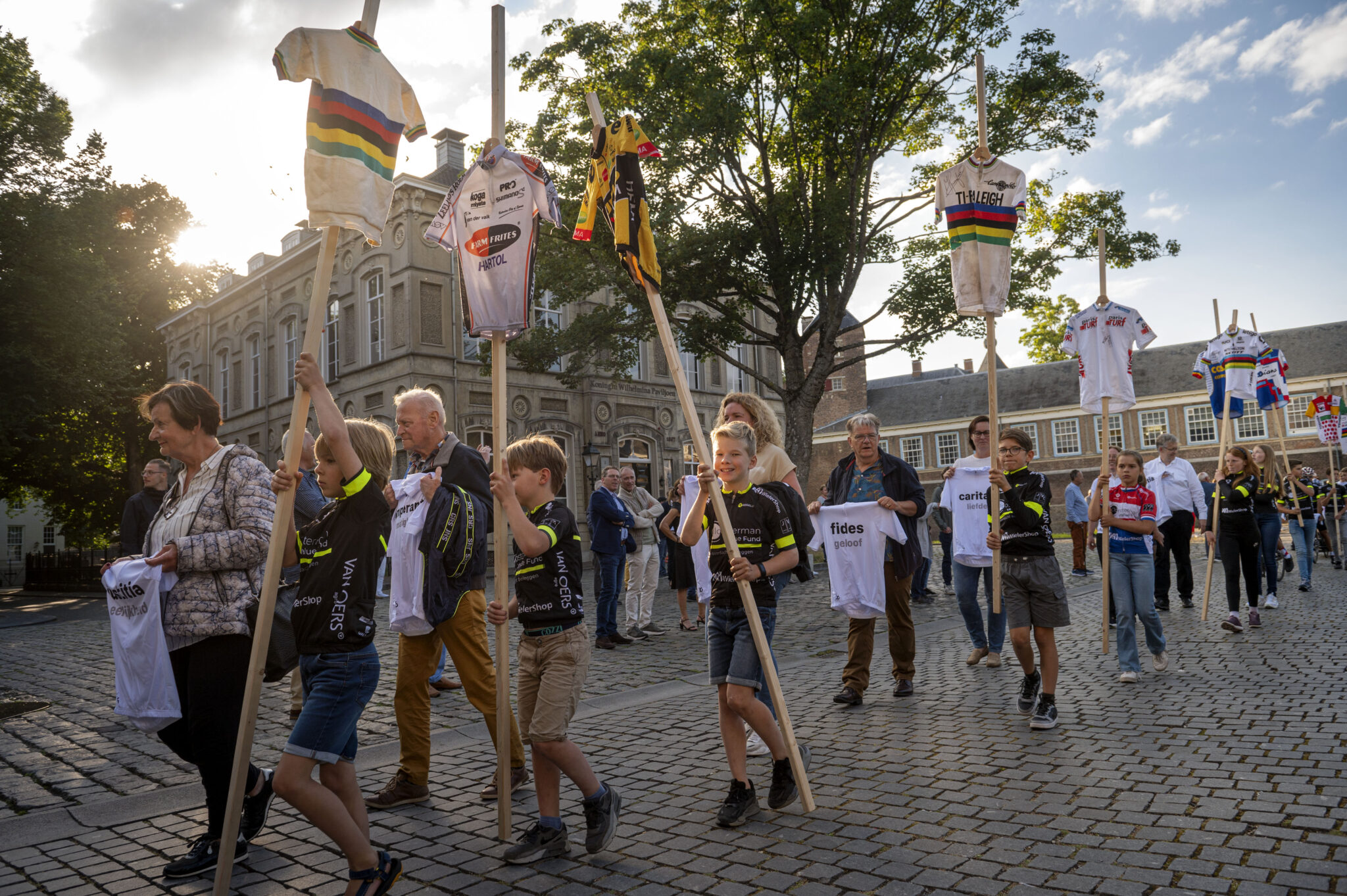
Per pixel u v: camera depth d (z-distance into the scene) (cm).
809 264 1895
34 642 1147
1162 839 338
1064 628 921
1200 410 4428
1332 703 541
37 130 2466
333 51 324
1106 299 768
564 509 374
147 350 3519
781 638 937
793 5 1812
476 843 370
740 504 417
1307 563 1192
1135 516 657
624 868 336
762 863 335
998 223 603
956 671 716
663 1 1928
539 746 345
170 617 337
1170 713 538
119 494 3284
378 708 648
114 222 2980
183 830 396
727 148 1859
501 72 400
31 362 2341
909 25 1834
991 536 550
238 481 354
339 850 367
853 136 1897
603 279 1953
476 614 446
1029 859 325
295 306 2778
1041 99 1908
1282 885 295
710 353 2041
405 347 2288
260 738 564
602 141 420
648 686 707
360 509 309
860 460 636
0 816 422
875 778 435
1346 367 4181
